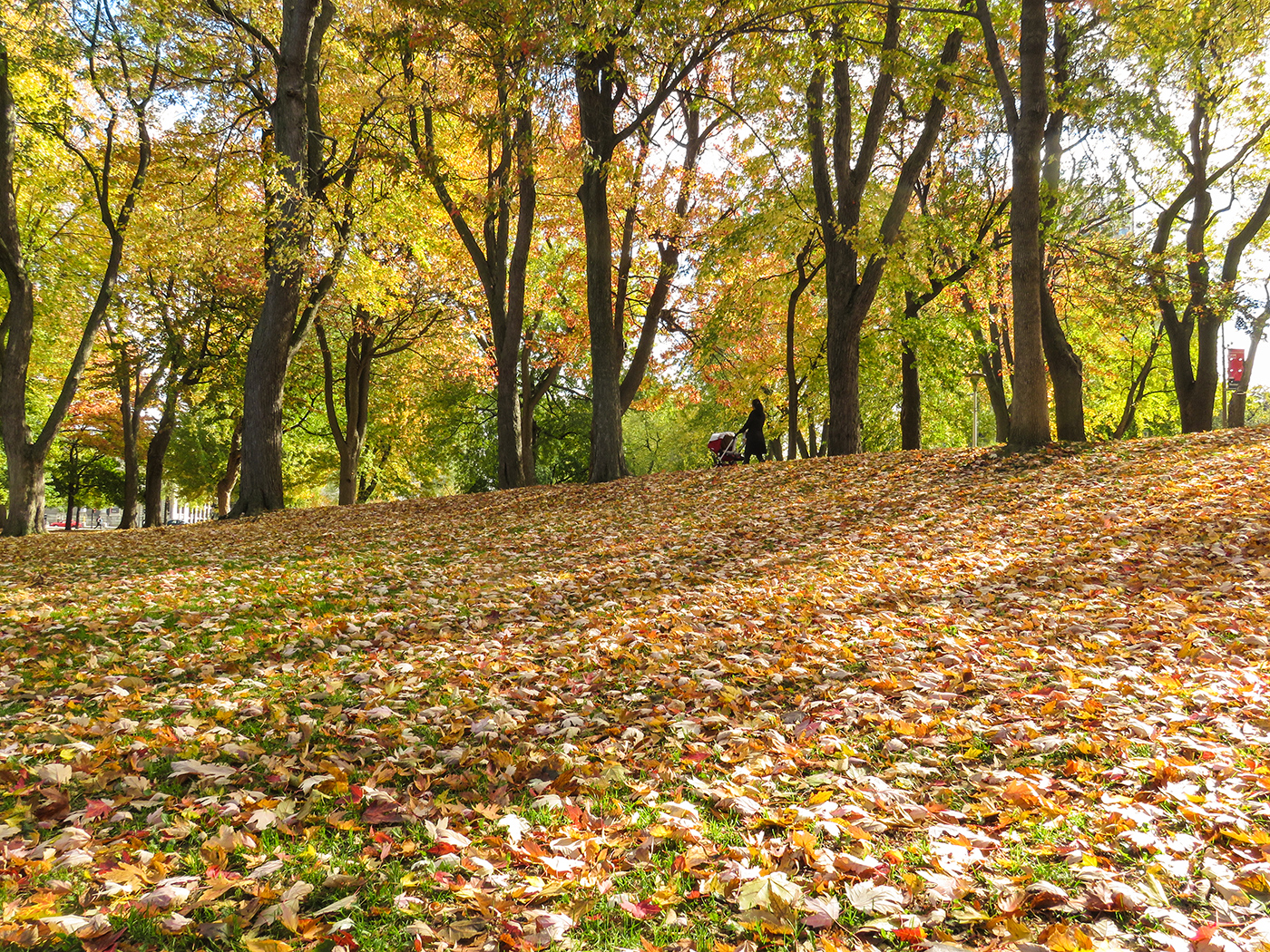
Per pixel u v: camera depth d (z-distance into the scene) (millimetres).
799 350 25781
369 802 3512
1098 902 2535
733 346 27219
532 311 28953
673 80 15195
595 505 14500
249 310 24250
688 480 15805
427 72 17469
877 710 4508
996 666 5195
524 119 16641
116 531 18266
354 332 26688
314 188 18234
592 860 2932
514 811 3410
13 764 3896
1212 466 11445
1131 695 4547
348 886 2807
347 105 20031
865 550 9320
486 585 8688
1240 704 4324
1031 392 14102
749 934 2463
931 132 16328
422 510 16141
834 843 2990
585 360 30844
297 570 10055
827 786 3521
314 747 4203
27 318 18969
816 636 6121
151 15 16547
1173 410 31859
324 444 38688
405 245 24297
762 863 2832
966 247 18312
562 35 12156
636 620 6809
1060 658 5320
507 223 19984
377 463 39812
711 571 8945
